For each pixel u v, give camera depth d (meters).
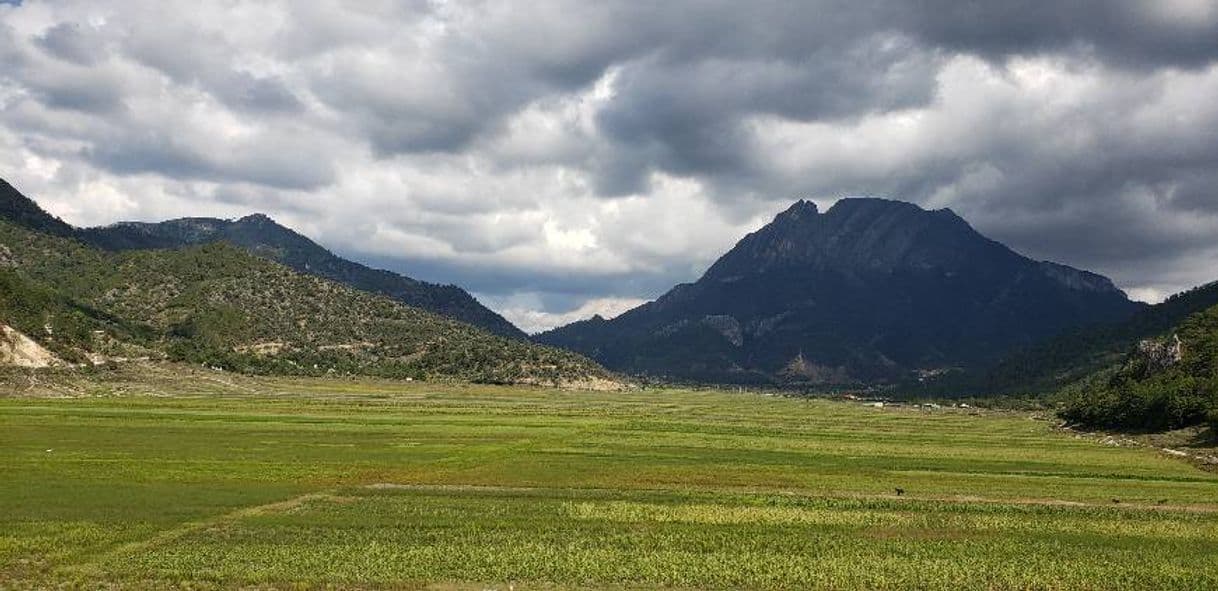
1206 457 116.56
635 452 103.62
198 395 197.62
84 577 44.69
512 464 89.88
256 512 61.88
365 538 53.66
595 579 45.53
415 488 73.56
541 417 159.00
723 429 145.38
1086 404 185.00
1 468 77.81
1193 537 58.66
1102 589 45.84
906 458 104.50
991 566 49.38
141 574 45.22
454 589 43.56
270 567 46.66
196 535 54.03
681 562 48.88
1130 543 56.47
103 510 60.72
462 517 61.00
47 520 57.09
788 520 62.16
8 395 170.75
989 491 77.75
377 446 103.62
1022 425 194.75
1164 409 153.75
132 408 145.75
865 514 64.88
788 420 183.62
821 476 85.56
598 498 69.94
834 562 49.72
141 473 77.38
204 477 76.38
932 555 51.91
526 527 57.88
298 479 76.69
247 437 108.19
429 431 124.06
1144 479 88.62
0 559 47.75
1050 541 56.59
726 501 69.56
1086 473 92.31
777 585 45.28
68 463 82.00
